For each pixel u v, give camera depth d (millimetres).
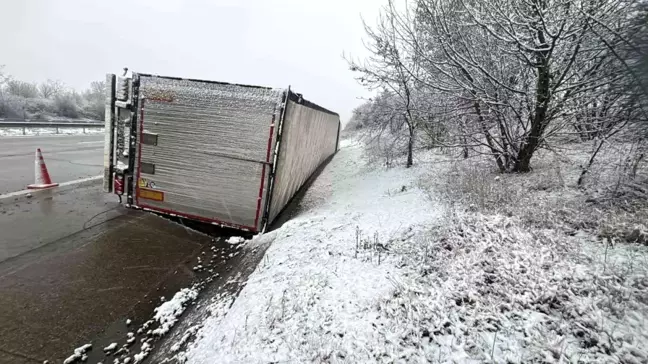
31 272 4430
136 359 3166
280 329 3260
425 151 13664
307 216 7926
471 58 7152
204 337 3371
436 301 3477
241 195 6039
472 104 8375
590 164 6371
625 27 4422
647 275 3471
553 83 6898
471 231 4812
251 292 4059
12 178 8734
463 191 6965
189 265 5137
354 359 2848
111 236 5750
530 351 2799
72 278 4410
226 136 5910
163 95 5945
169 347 3316
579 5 5758
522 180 7254
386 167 13367
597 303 3207
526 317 3182
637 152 5605
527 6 6461
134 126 6074
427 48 9164
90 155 13289
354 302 3611
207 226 6578
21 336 3311
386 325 3217
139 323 3695
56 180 8938
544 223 5035
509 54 7336
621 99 5199
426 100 10562
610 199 5285
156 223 6469
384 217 6742
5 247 5027
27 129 20359
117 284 4398
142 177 6234
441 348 2912
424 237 5078
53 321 3568
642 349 2689
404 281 3951
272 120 5801
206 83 5871
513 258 4055
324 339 3100
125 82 5988
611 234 4375
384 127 14047
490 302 3398
